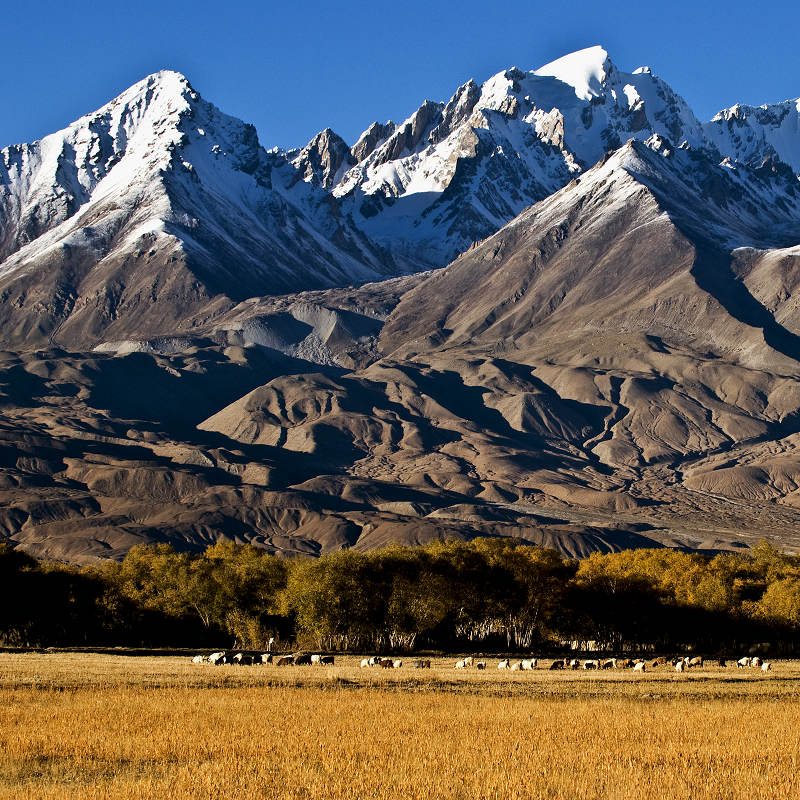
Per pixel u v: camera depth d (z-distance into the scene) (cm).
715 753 10069
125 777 8775
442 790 8412
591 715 12369
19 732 10375
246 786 8444
